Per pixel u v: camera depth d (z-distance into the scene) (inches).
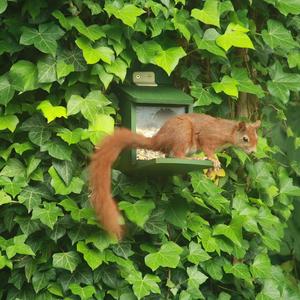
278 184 362.9
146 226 316.8
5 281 310.0
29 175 303.6
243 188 349.4
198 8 341.7
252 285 336.8
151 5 322.0
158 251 317.7
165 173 315.3
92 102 308.0
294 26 361.7
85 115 305.0
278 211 362.9
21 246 297.3
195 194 331.3
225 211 334.6
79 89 312.3
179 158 294.4
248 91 338.0
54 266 299.0
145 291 308.7
